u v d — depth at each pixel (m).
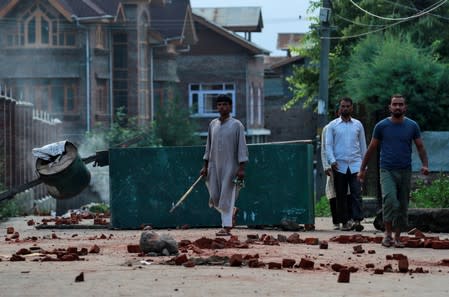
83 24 83.00
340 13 65.94
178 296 14.46
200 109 112.44
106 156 32.25
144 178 29.64
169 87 94.44
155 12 97.56
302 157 28.92
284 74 127.12
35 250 21.59
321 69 49.47
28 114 53.62
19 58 83.38
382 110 43.16
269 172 29.05
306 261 18.06
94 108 84.19
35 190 55.12
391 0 62.72
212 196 26.03
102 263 18.94
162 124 86.62
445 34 59.62
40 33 83.19
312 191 29.55
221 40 112.19
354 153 28.83
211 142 26.09
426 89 44.12
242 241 23.72
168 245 20.45
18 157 50.75
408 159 23.08
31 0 82.81
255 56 114.88
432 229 28.61
